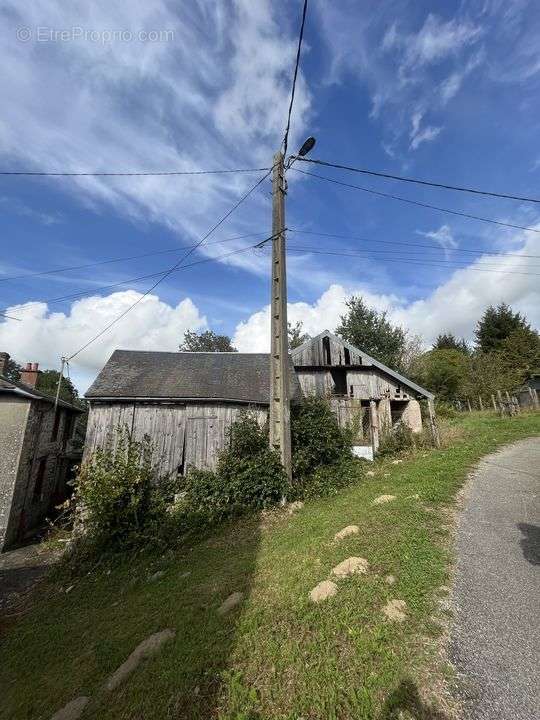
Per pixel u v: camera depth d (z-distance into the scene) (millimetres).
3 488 11938
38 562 9586
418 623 3086
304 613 3480
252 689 2682
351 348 16344
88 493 8211
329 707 2391
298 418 10516
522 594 3473
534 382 25938
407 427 15000
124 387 11945
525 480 7391
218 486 8953
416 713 2258
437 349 42719
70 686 3611
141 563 7180
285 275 9828
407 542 4578
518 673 2549
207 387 12375
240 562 5652
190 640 3590
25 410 12812
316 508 7820
